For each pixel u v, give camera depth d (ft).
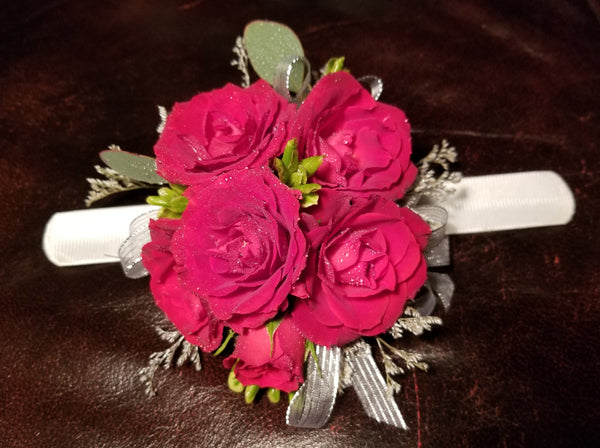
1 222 0.82
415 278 0.51
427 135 0.86
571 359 0.71
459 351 0.72
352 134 0.53
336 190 0.50
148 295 0.77
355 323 0.48
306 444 0.68
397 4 0.97
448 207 0.75
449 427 0.68
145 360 0.73
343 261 0.47
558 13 0.95
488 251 0.78
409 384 0.71
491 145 0.85
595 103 0.87
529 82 0.89
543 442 0.67
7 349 0.74
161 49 0.95
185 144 0.51
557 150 0.84
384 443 0.68
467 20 0.95
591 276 0.76
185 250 0.45
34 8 1.00
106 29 0.97
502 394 0.70
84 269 0.79
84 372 0.73
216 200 0.44
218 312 0.45
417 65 0.91
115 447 0.68
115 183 0.68
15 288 0.78
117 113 0.89
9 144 0.87
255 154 0.47
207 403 0.70
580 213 0.80
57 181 0.84
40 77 0.93
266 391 0.70
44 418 0.70
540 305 0.75
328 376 0.57
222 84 0.91
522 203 0.76
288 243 0.45
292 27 0.96
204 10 0.98
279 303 0.43
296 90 0.59
